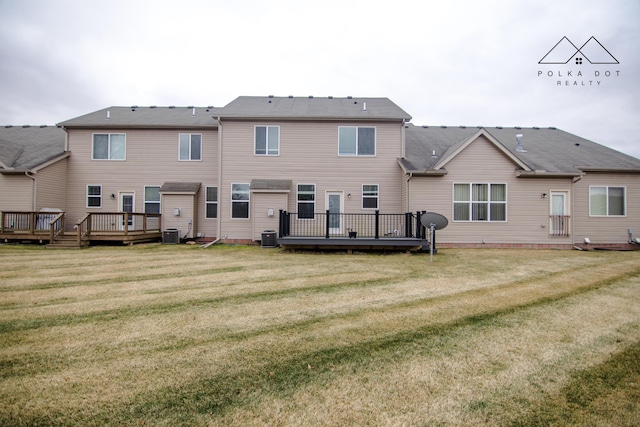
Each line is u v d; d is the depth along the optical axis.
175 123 15.56
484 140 13.43
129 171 15.57
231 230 14.36
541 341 3.94
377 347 3.75
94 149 15.59
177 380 3.02
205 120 16.17
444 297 5.83
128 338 3.97
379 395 2.79
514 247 13.32
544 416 2.54
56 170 15.01
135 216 15.12
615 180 14.10
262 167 14.44
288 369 3.23
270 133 14.49
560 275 7.73
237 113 14.49
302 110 15.20
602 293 6.14
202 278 7.26
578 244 13.86
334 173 14.48
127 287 6.44
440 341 3.92
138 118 16.30
